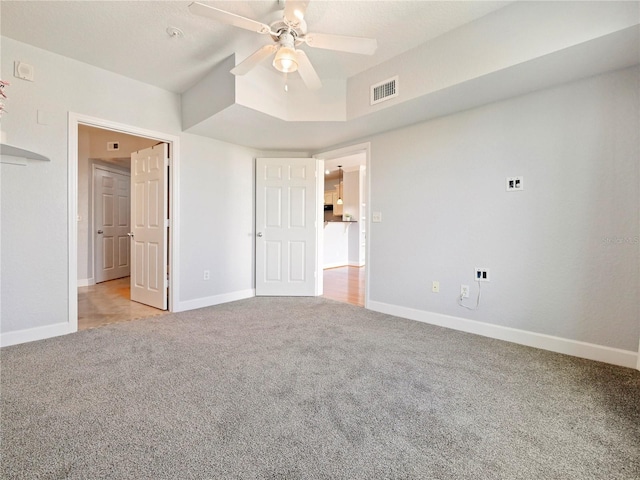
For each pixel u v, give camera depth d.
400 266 3.24
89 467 1.16
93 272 4.93
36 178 2.43
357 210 7.52
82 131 4.71
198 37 2.32
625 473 1.15
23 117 2.36
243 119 2.96
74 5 1.96
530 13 1.92
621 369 2.01
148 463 1.18
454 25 2.19
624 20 1.64
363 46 1.87
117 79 2.87
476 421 1.46
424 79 2.41
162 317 3.15
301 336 2.61
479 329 2.70
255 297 4.11
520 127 2.45
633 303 2.04
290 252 4.18
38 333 2.47
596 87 2.13
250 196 4.12
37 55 2.42
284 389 1.74
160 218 3.45
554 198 2.32
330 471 1.15
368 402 1.62
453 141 2.83
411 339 2.56
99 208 5.05
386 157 3.35
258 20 2.14
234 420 1.45
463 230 2.78
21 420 1.43
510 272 2.53
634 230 2.03
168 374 1.90
